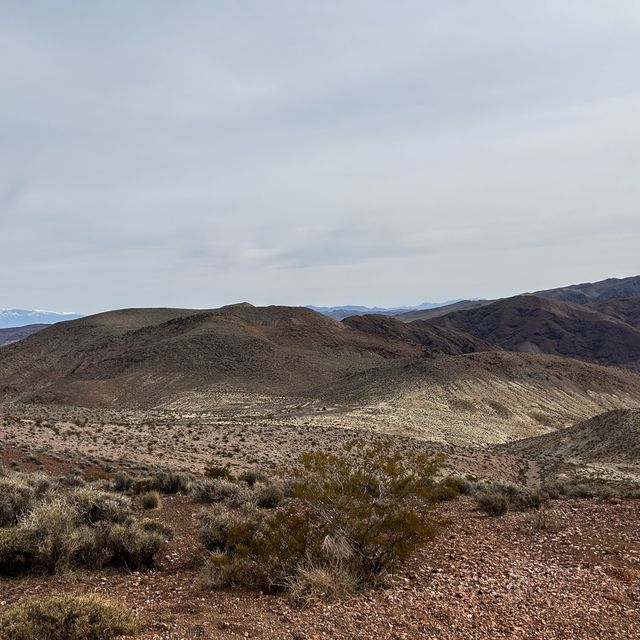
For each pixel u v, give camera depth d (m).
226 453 37.16
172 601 7.77
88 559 9.66
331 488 9.39
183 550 10.90
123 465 27.33
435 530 9.18
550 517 13.74
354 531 8.98
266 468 31.67
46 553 9.16
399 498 9.84
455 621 6.75
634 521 12.76
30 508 11.58
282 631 6.44
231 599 7.82
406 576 8.82
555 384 133.50
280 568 8.59
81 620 6.23
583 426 78.94
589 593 7.82
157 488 19.34
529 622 6.73
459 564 9.55
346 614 7.00
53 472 23.25
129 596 8.06
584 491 19.31
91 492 12.91
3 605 7.60
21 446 28.23
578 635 6.36
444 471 35.81
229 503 16.39
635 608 7.21
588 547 10.56
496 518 14.33
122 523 11.37
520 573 8.88
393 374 124.00
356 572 8.55
